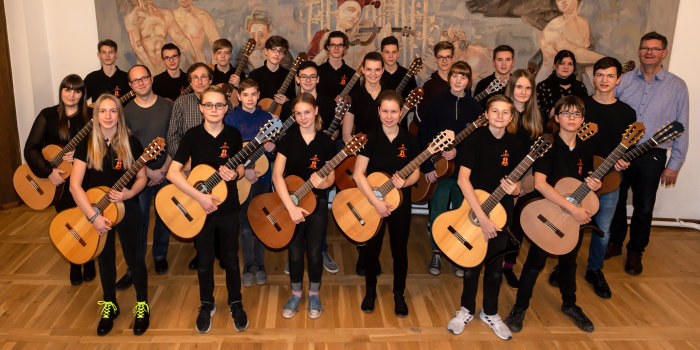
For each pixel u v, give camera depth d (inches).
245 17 209.3
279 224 132.0
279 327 134.6
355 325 136.3
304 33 209.9
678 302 152.2
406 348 127.0
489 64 208.8
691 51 204.5
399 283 141.1
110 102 117.9
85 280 156.9
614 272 170.6
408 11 206.1
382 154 130.0
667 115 163.8
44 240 185.0
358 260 164.4
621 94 166.9
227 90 166.1
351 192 134.5
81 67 219.3
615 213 178.1
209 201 119.9
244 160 126.1
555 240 126.9
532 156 118.2
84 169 120.8
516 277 162.1
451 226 128.2
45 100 218.7
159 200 125.5
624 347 129.6
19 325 133.2
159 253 163.2
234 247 129.3
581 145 129.8
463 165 123.6
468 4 204.2
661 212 219.8
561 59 170.9
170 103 157.0
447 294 154.2
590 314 144.4
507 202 124.2
